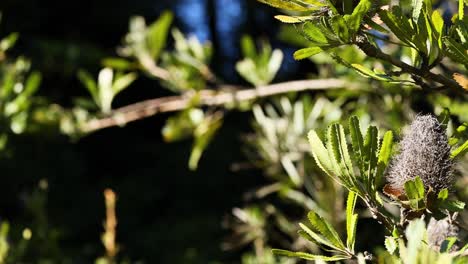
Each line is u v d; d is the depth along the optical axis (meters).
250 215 2.82
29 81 3.07
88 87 3.02
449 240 0.99
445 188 1.05
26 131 3.22
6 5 8.01
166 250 7.58
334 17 1.04
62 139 3.31
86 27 9.21
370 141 1.05
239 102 2.72
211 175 8.37
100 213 8.14
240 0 10.11
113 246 2.88
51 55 4.53
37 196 3.28
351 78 2.22
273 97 2.69
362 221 2.46
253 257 2.90
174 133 2.82
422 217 1.00
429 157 1.05
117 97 8.88
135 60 2.97
